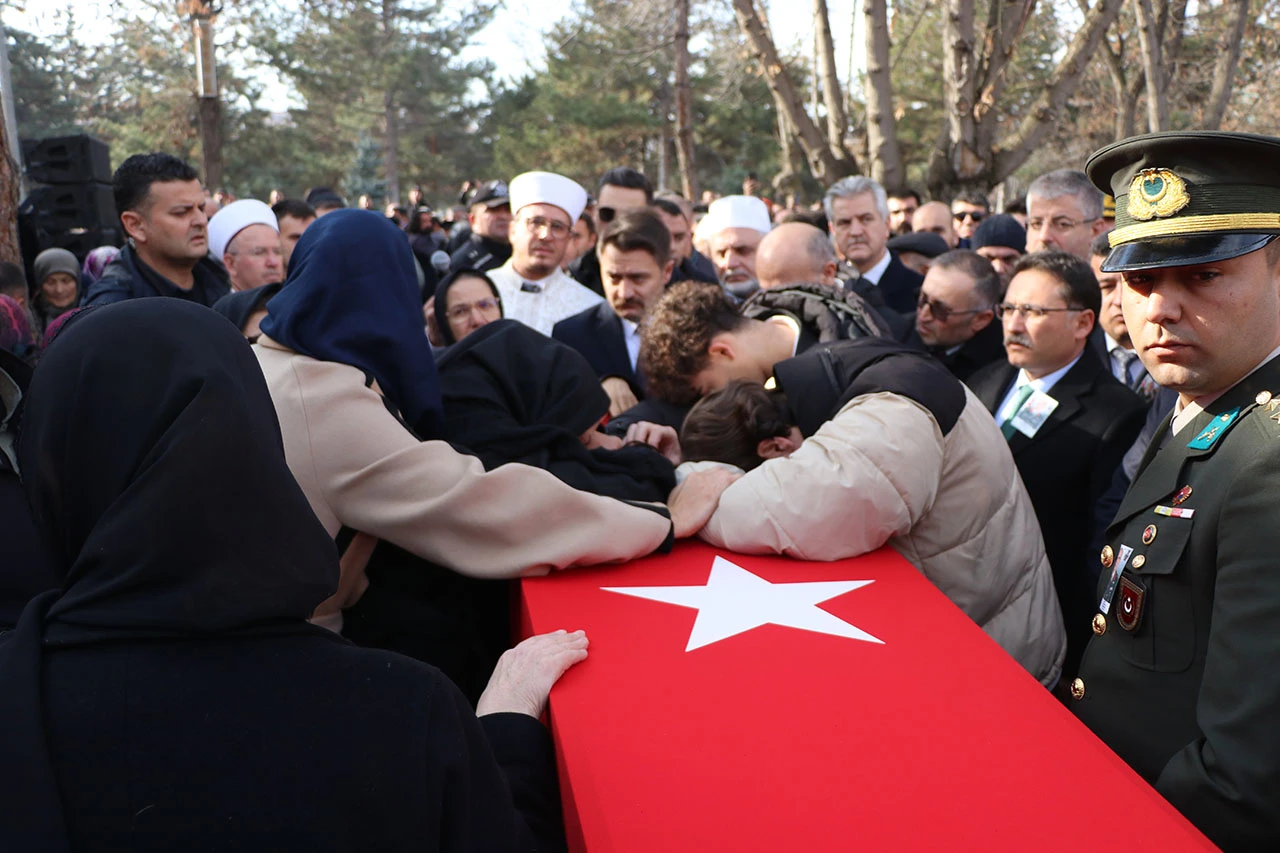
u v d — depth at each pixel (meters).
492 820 1.10
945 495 2.14
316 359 1.93
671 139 37.22
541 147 37.72
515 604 2.04
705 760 1.35
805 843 1.19
